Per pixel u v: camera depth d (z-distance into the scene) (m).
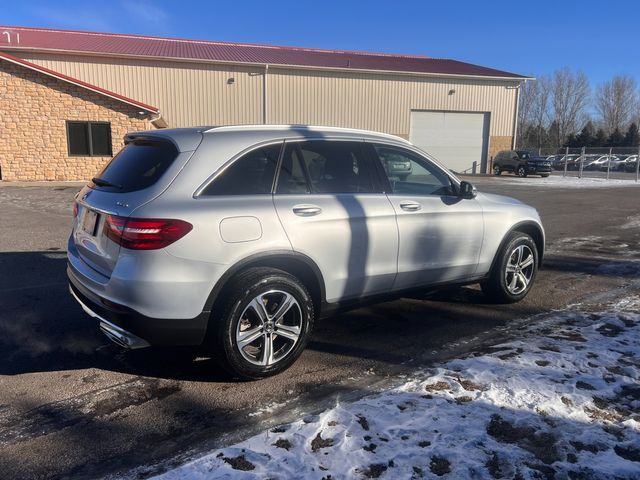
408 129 32.56
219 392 3.48
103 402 3.34
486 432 2.94
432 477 2.55
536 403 3.26
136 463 2.70
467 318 5.01
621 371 3.73
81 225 3.89
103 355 4.07
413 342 4.38
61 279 6.18
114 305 3.30
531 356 3.99
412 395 3.38
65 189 16.48
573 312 5.19
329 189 3.96
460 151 34.16
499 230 5.07
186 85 27.64
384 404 3.26
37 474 2.61
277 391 3.49
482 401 3.28
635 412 3.19
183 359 4.00
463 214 4.74
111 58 26.36
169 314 3.26
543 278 6.63
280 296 3.60
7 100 18.12
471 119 34.00
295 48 36.75
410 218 4.31
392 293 4.37
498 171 33.34
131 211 3.25
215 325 3.41
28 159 18.67
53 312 5.03
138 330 3.28
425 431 2.94
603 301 5.61
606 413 3.16
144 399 3.38
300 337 3.72
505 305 5.42
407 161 4.49
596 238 9.70
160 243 3.18
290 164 3.81
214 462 2.66
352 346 4.29
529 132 83.69
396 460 2.68
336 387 3.55
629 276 6.77
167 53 28.31
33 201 13.34
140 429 3.03
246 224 3.44
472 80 33.28
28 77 18.20
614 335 4.49
